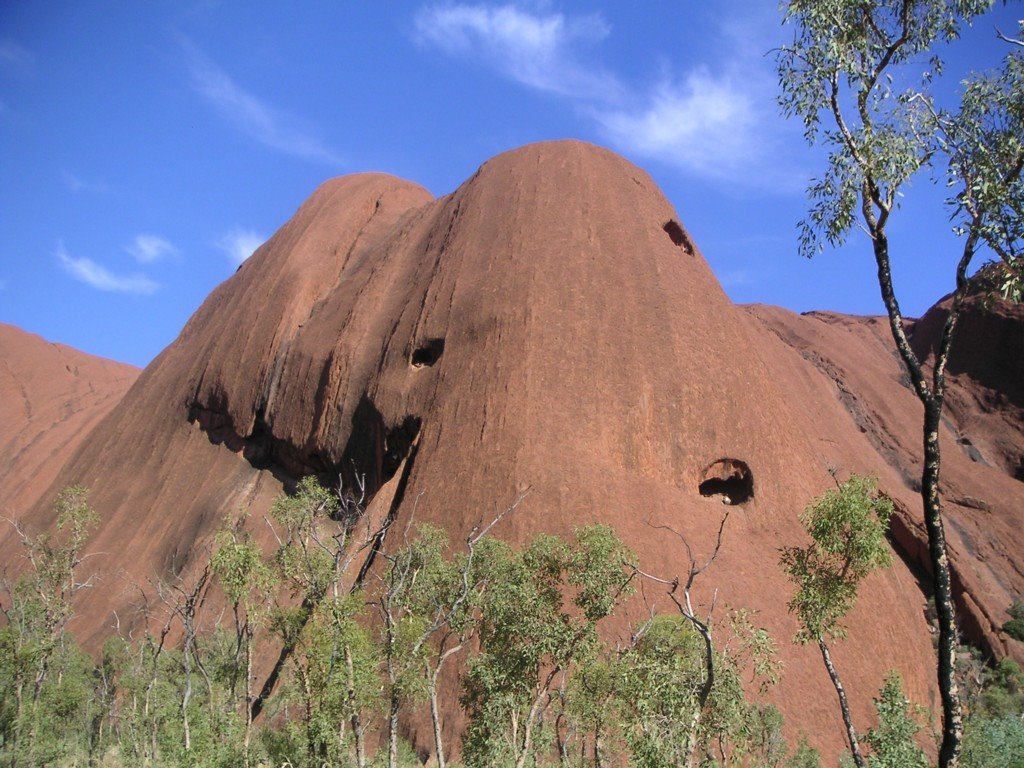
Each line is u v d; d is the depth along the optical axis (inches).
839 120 553.0
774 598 1238.3
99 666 1582.2
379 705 748.0
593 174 1886.1
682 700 563.8
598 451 1395.2
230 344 2252.7
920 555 1765.5
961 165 529.7
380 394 1675.7
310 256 2346.2
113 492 2220.7
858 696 1167.6
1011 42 517.3
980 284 536.1
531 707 676.1
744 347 1633.9
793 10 557.6
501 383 1480.1
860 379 2578.7
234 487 1947.6
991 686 1411.2
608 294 1604.3
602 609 702.5
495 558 779.4
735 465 1439.5
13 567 2194.9
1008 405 2477.9
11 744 1103.6
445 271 1782.7
